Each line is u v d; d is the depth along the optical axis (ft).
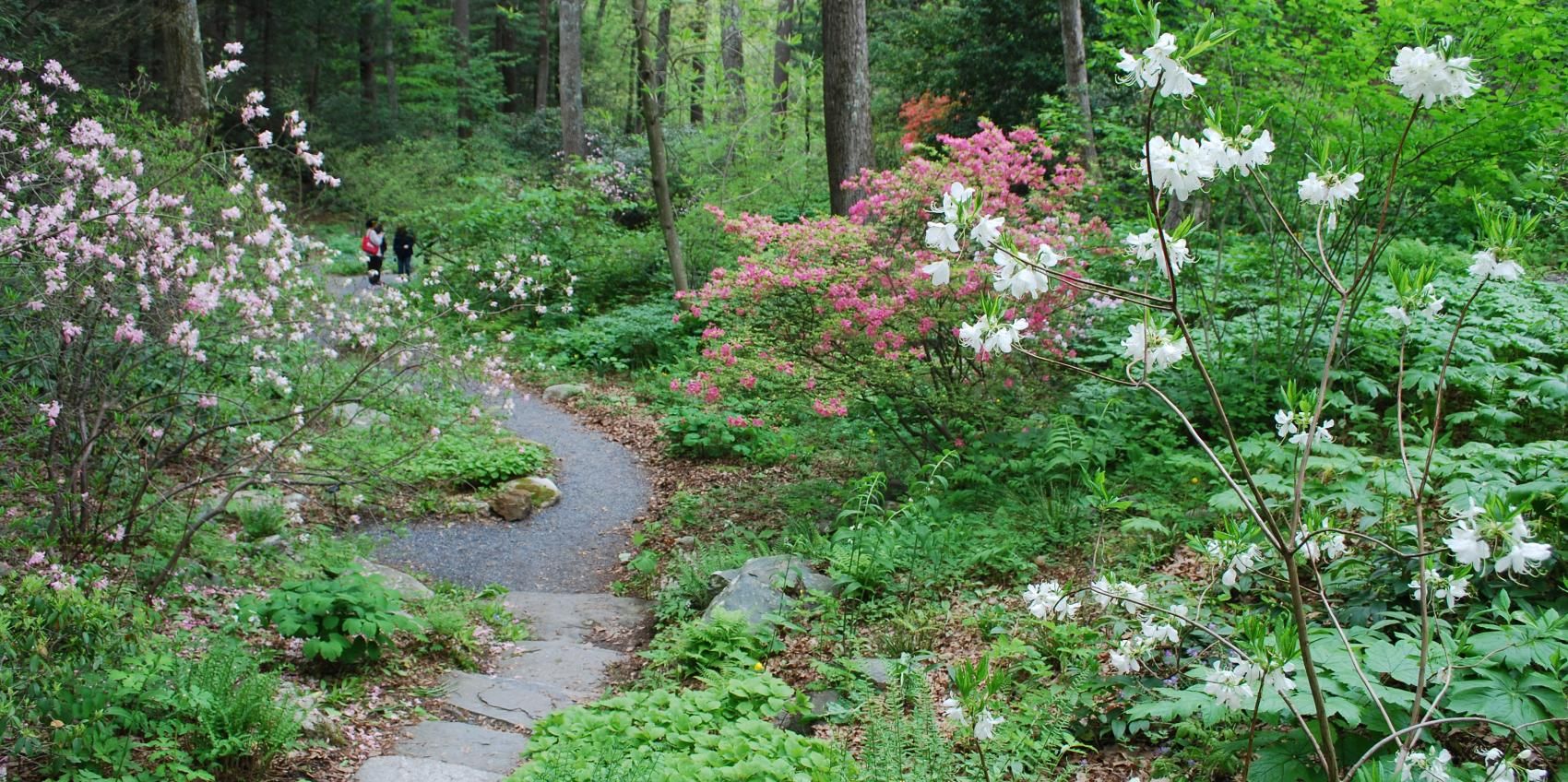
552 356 45.24
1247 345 24.36
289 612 16.81
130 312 18.02
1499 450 14.67
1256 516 8.00
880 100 69.72
